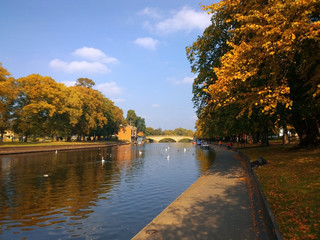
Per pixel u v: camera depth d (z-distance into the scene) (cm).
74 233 891
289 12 973
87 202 1298
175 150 6506
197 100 2291
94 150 6309
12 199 1362
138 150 6569
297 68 1405
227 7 1356
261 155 2602
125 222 1002
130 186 1702
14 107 5341
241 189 1245
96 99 8369
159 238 657
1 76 4488
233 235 671
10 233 891
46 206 1223
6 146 4234
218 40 1945
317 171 1288
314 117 2328
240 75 1098
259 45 1096
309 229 596
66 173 2311
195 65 2077
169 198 1376
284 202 832
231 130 3884
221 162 2656
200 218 815
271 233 640
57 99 5741
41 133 5872
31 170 2495
